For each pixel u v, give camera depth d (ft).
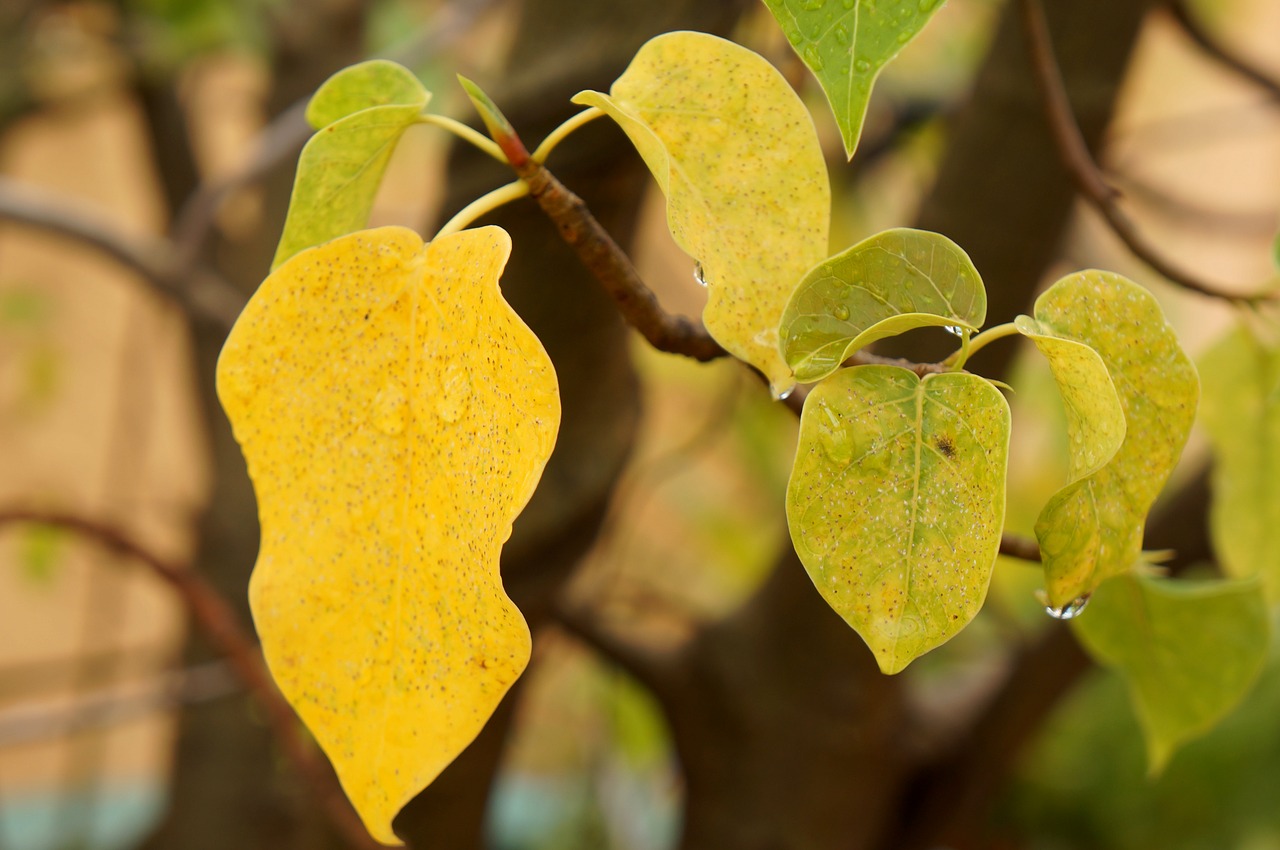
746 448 8.64
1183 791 7.66
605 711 8.80
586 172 3.51
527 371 1.94
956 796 6.08
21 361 11.17
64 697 9.35
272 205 8.11
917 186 6.98
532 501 4.05
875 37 1.92
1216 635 2.47
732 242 2.08
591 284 3.67
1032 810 7.88
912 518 1.98
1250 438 2.71
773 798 5.65
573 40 3.46
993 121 4.05
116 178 14.47
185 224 6.15
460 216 2.08
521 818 9.60
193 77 9.53
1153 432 2.09
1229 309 2.65
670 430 10.44
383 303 2.01
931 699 6.32
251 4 8.18
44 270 13.34
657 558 9.96
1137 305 2.08
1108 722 8.05
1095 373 1.98
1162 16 5.05
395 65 2.16
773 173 2.09
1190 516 4.99
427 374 2.00
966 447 1.97
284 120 6.07
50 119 9.76
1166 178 12.54
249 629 6.00
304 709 1.98
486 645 1.96
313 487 2.01
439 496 1.98
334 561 1.99
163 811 8.73
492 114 2.09
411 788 1.96
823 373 1.99
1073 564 2.08
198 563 7.54
